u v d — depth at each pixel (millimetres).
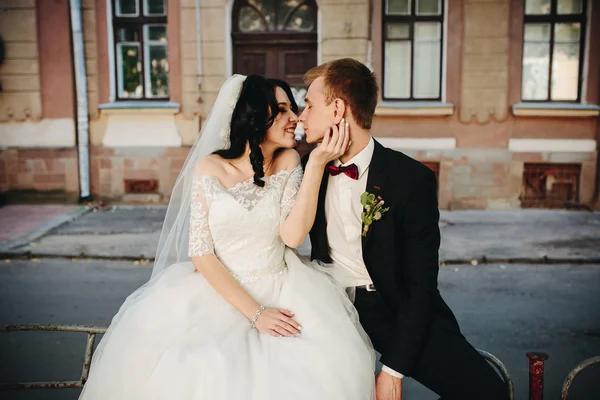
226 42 8867
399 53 8984
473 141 8875
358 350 1920
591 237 7059
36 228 7562
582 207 8867
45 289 5234
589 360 2109
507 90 8734
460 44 8711
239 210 2045
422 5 8852
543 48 8875
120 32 9141
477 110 8797
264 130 2109
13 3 8789
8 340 3977
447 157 8883
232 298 2039
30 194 9219
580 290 5219
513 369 3574
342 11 8664
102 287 5305
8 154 9117
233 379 1767
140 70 9234
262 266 2121
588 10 8680
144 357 1906
